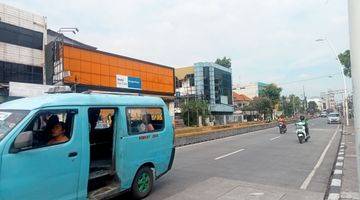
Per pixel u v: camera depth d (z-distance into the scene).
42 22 26.98
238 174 9.95
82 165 5.86
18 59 25.05
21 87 23.41
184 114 45.19
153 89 35.47
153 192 7.88
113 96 6.87
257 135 27.61
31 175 5.05
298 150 16.03
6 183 4.73
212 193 7.73
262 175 9.78
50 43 26.56
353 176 9.19
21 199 4.91
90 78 27.73
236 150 16.14
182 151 16.05
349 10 4.79
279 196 7.41
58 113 5.64
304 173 10.09
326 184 8.62
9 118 5.23
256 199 7.18
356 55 4.69
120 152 6.77
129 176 6.96
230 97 62.50
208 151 15.86
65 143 5.61
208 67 56.00
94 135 7.23
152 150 7.64
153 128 7.82
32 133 5.02
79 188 5.82
